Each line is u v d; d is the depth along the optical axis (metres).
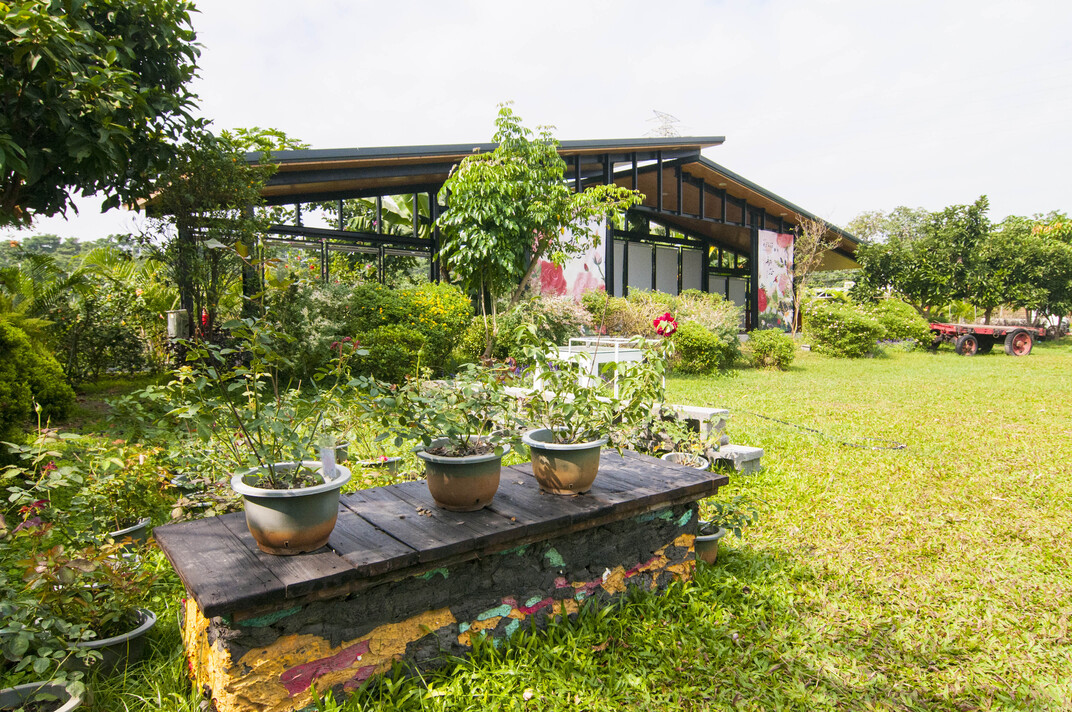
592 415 2.85
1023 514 4.07
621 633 2.52
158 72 6.25
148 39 6.06
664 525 2.91
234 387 2.18
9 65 4.50
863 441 6.27
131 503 3.16
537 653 2.33
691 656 2.40
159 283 9.71
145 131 6.14
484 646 2.31
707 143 17.19
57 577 2.11
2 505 3.46
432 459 2.39
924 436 6.56
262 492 1.94
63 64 4.50
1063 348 20.69
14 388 4.26
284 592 1.80
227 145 8.08
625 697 2.16
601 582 2.68
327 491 2.04
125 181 6.24
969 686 2.28
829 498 4.35
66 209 5.90
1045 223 31.08
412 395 2.50
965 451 5.86
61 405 5.53
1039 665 2.42
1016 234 22.45
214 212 7.98
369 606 2.06
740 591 2.92
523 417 3.41
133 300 9.39
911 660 2.44
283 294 8.64
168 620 2.55
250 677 1.85
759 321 20.25
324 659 1.98
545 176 11.37
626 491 2.76
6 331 5.00
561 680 2.21
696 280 22.64
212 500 3.21
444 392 2.74
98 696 2.06
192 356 2.19
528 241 11.24
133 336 9.18
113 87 4.92
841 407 8.53
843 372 13.16
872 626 2.66
